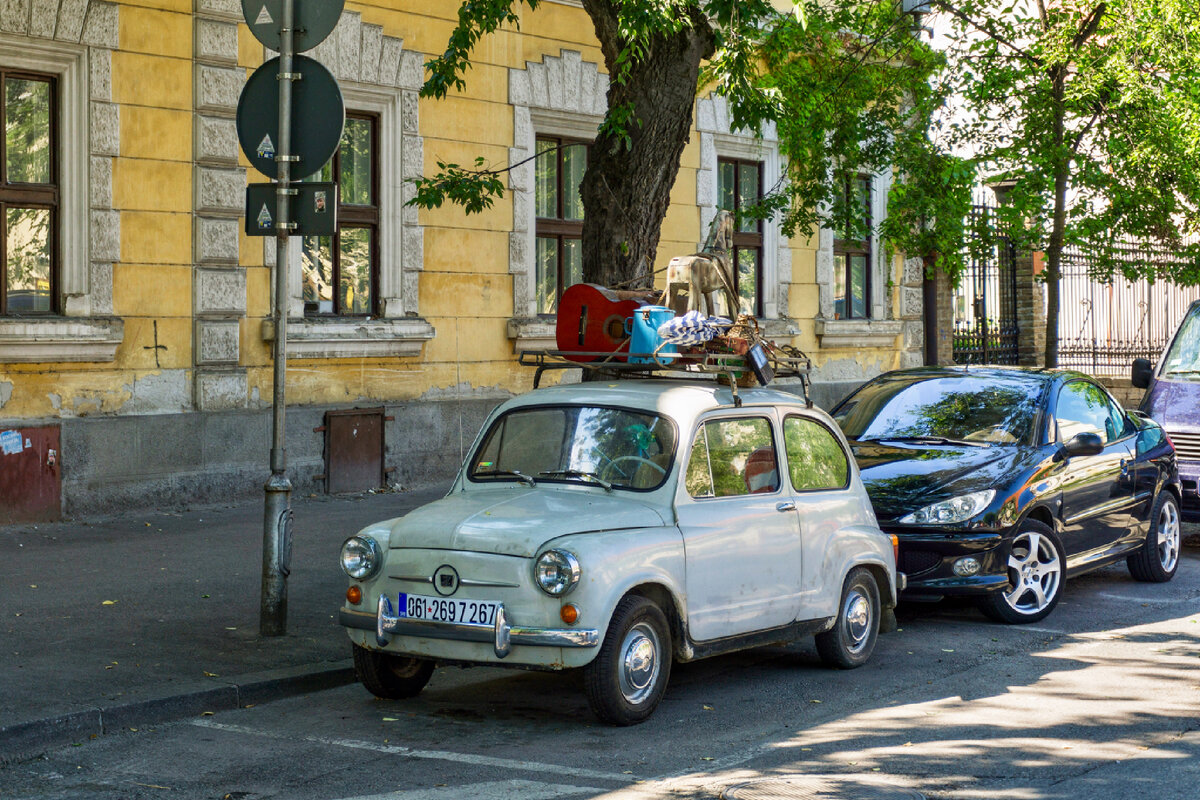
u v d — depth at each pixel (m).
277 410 8.26
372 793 5.57
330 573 10.38
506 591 6.34
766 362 8.04
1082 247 17.33
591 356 8.42
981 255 18.23
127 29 13.03
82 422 12.56
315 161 8.15
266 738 6.47
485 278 16.52
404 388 15.63
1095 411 11.06
